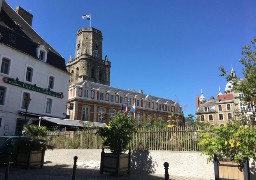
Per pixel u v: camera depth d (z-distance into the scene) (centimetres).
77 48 6812
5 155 1158
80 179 900
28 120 2556
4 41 2406
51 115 2848
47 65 2894
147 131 1211
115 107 5247
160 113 6288
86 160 1419
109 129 1052
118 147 1041
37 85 2725
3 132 2297
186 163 1050
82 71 6334
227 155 777
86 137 1509
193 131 1084
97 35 6862
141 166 1160
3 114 2322
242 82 1070
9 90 2406
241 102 1112
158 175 1048
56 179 889
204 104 7100
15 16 3069
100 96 5112
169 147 1138
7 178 805
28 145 1154
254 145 721
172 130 1144
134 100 5788
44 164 1391
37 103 2692
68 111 4744
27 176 935
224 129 766
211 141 802
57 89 3002
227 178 798
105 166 1015
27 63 2638
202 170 1007
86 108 4784
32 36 3033
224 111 6481
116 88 5731
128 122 1080
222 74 1119
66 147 1595
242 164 766
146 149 1193
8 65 2447
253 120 1030
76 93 4688
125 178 954
